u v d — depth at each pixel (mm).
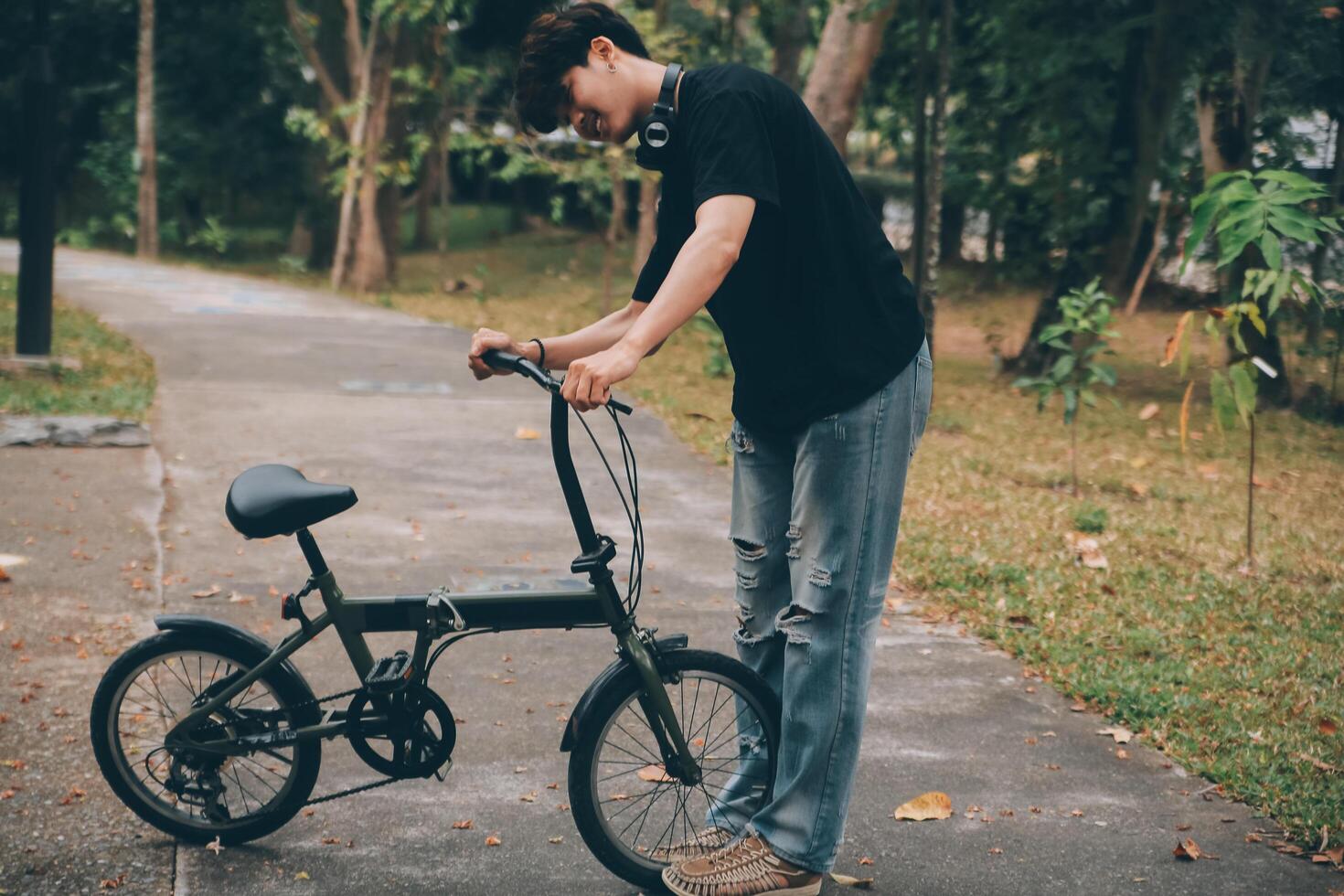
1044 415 11734
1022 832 3467
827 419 2805
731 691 3148
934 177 10984
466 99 25922
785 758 2990
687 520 6812
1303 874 3270
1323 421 12156
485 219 36219
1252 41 11422
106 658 4410
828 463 2824
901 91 17109
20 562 5324
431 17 19328
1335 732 4219
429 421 8922
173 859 3156
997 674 4715
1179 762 3949
